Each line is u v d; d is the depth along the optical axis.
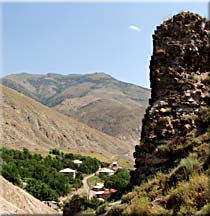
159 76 16.38
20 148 126.50
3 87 173.62
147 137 15.16
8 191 50.91
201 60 16.52
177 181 12.05
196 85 15.68
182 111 15.11
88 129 196.75
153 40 17.55
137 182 14.90
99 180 94.62
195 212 9.91
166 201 11.32
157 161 14.39
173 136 14.71
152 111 15.57
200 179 11.03
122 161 159.62
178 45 16.59
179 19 17.19
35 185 70.88
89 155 157.12
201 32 17.00
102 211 15.41
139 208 11.43
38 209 54.03
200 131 14.58
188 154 13.65
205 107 15.09
